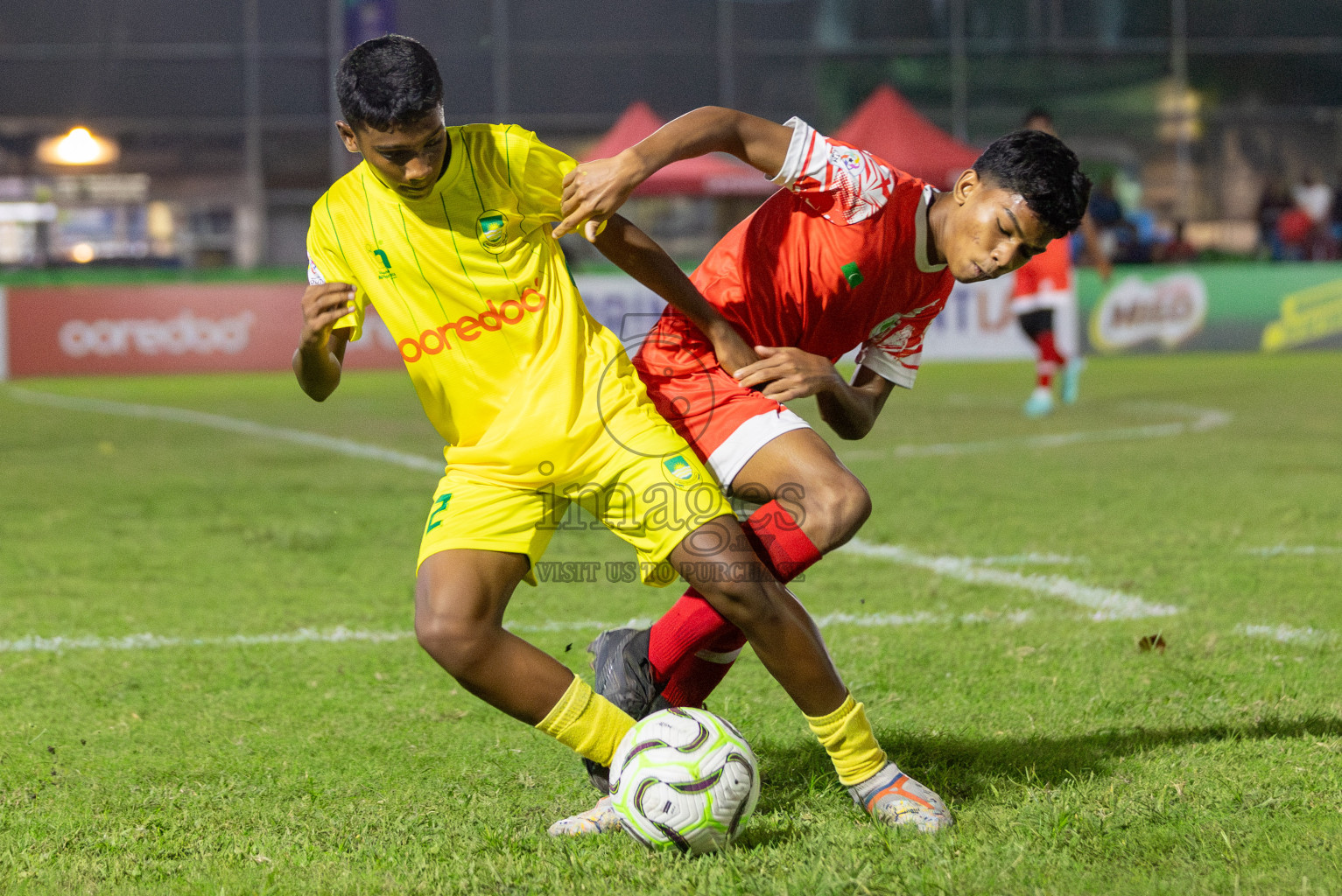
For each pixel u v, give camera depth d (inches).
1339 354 1945.1
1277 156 2802.7
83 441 1120.2
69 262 2389.3
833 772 323.6
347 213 286.0
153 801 312.2
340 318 283.9
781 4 2728.8
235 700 395.9
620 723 282.5
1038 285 1222.9
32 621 499.8
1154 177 2807.6
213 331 1863.9
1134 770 316.2
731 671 417.1
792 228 315.3
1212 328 1952.5
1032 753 331.3
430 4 2682.1
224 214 2701.8
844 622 485.1
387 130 258.8
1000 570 579.2
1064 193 286.7
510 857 270.8
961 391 1472.7
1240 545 625.3
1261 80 2778.1
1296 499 755.4
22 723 374.0
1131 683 396.5
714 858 268.5
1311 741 332.8
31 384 1737.2
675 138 288.7
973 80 2768.2
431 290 281.7
